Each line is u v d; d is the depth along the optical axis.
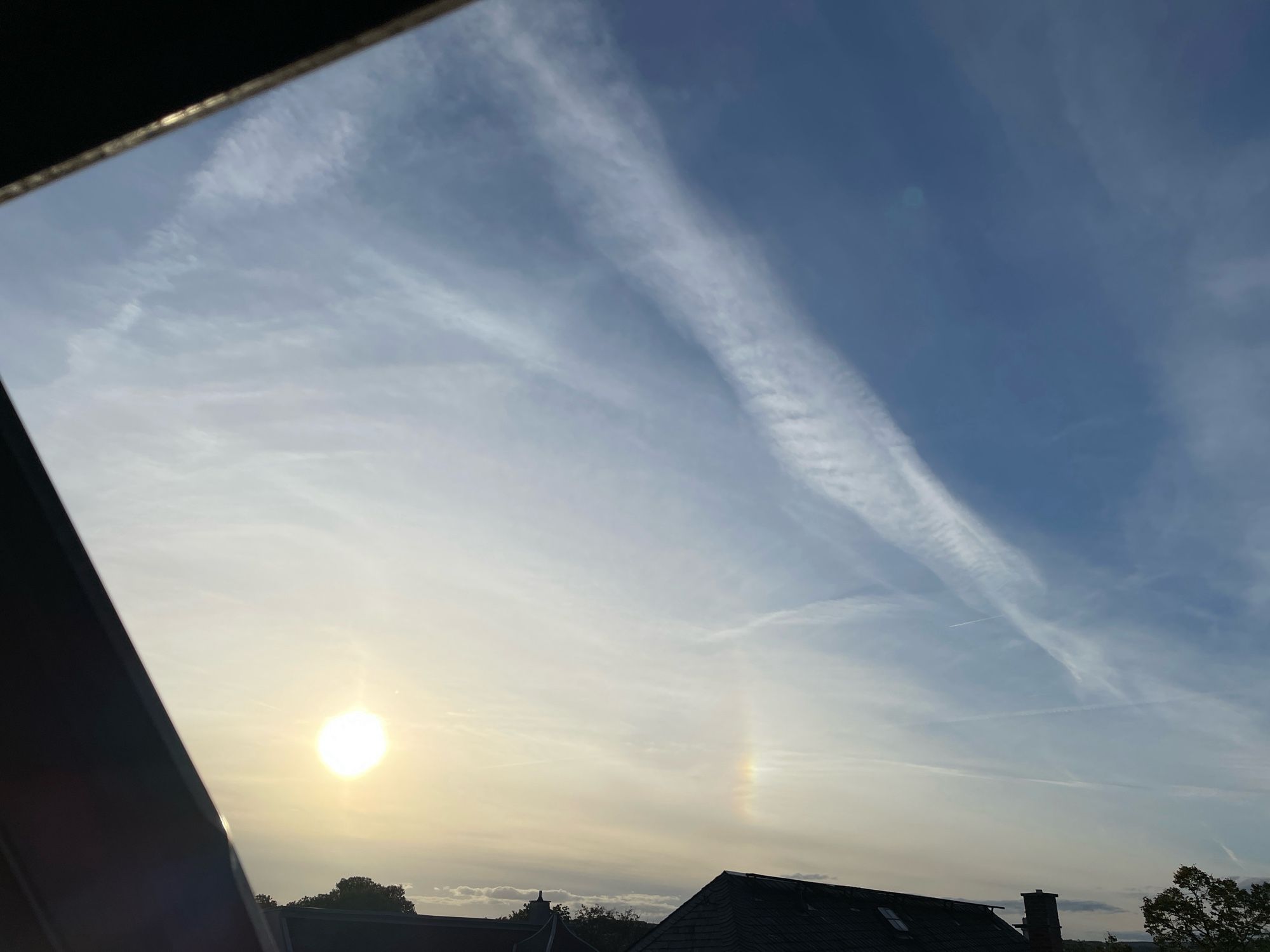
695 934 19.31
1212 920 32.94
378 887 49.50
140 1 0.90
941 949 23.78
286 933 20.23
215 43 0.92
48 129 0.96
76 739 1.04
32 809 1.02
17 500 1.03
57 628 1.04
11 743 1.01
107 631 1.07
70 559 1.05
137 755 1.07
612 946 48.44
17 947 1.03
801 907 21.55
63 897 1.04
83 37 0.92
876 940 22.06
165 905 1.07
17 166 0.99
